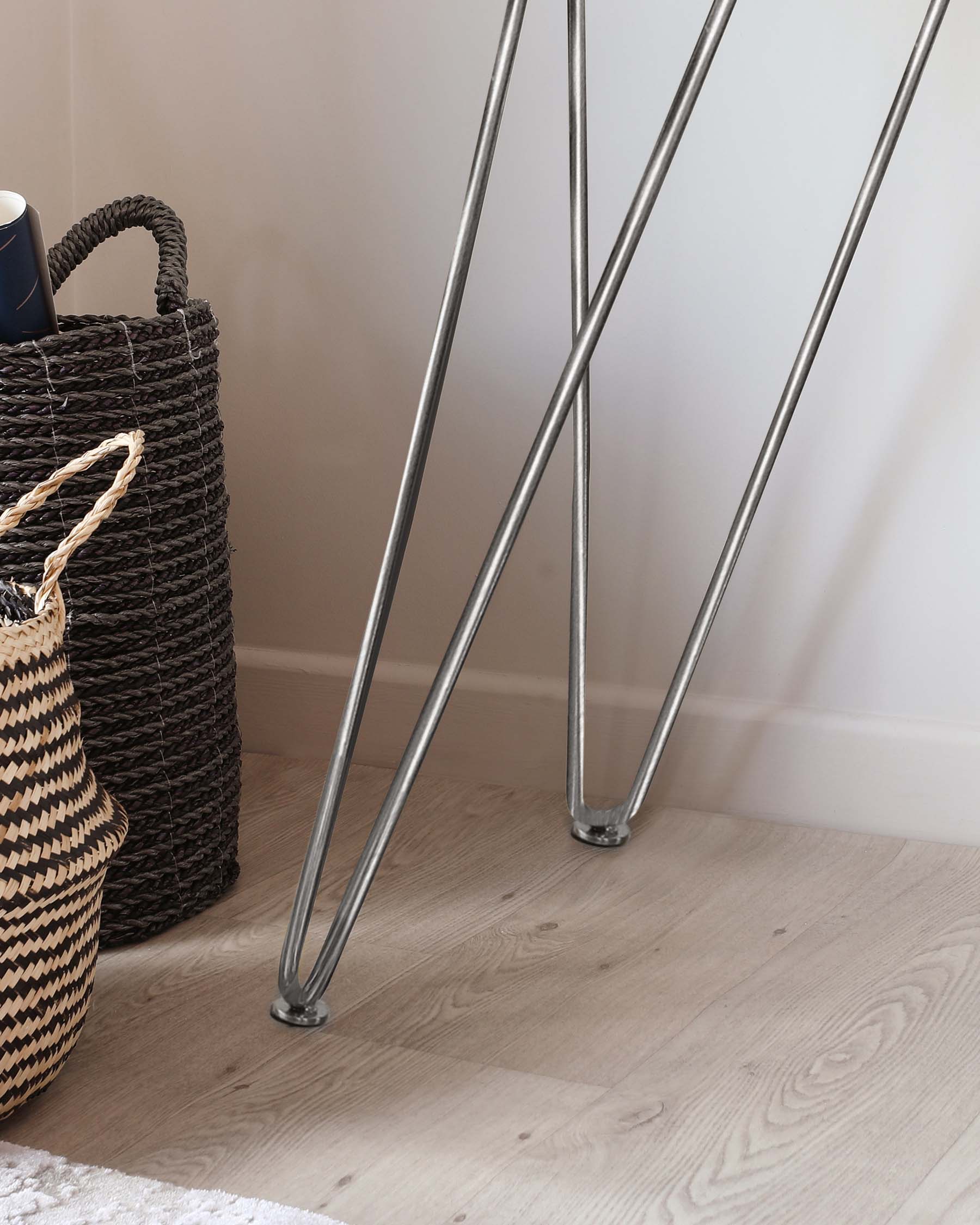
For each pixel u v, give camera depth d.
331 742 1.26
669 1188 0.66
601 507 1.15
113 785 0.88
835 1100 0.73
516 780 1.21
